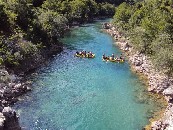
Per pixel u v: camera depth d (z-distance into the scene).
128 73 65.75
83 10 150.12
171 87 54.84
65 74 62.16
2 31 66.56
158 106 49.28
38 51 69.69
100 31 117.75
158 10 104.88
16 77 55.78
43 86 54.84
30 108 45.69
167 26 79.62
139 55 78.38
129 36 100.06
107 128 41.72
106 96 52.53
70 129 40.78
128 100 51.31
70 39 97.69
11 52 60.97
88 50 84.19
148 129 41.59
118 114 46.09
